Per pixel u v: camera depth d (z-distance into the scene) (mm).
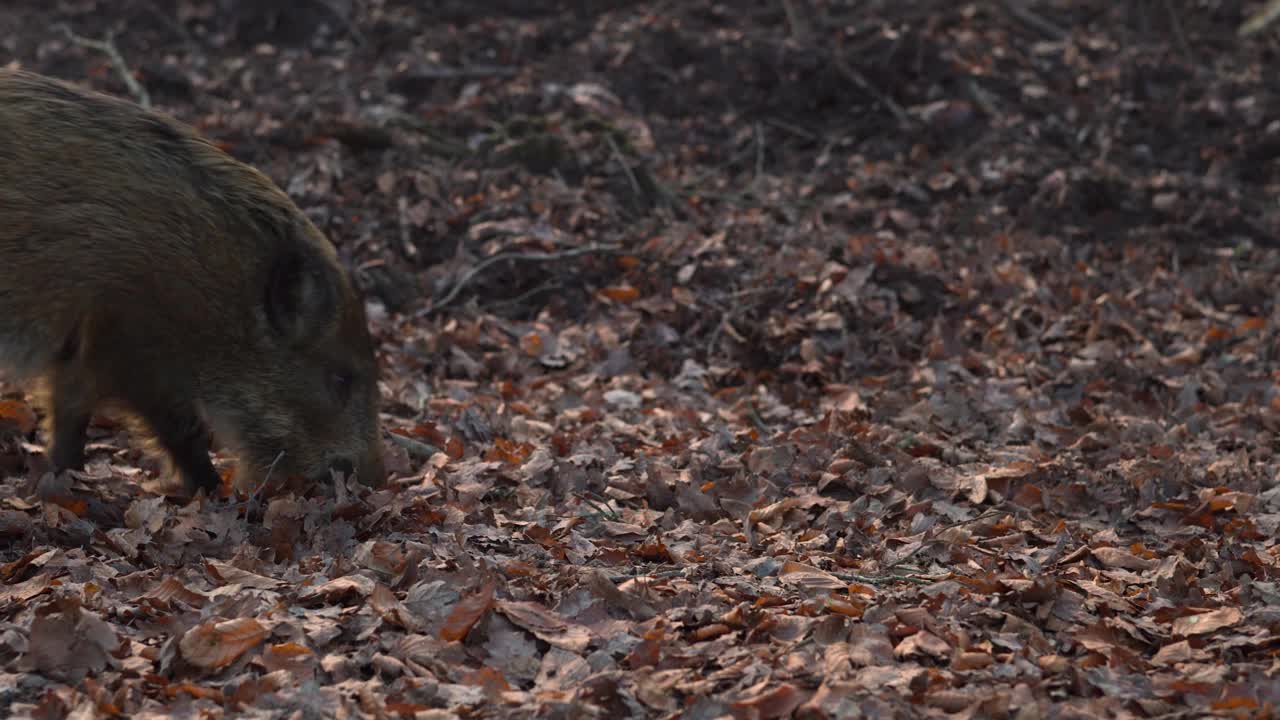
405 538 4484
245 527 4531
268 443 4875
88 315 4379
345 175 9188
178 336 4570
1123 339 8094
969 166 11109
